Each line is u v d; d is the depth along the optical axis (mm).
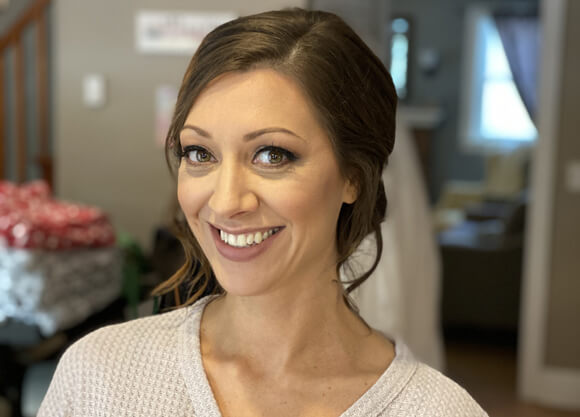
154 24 3416
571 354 3529
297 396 814
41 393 2859
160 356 844
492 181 7484
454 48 8398
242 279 768
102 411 820
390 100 841
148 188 3521
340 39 776
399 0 8445
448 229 5641
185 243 918
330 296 838
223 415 811
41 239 1818
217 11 3381
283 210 745
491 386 3734
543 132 3447
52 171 3664
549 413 3430
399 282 2484
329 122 754
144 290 2189
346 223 851
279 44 744
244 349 834
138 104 3479
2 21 4098
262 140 737
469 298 4430
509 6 7641
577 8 3350
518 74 7039
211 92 754
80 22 3461
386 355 878
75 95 3504
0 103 3822
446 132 8523
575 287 3492
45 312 1831
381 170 859
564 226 3480
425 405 801
